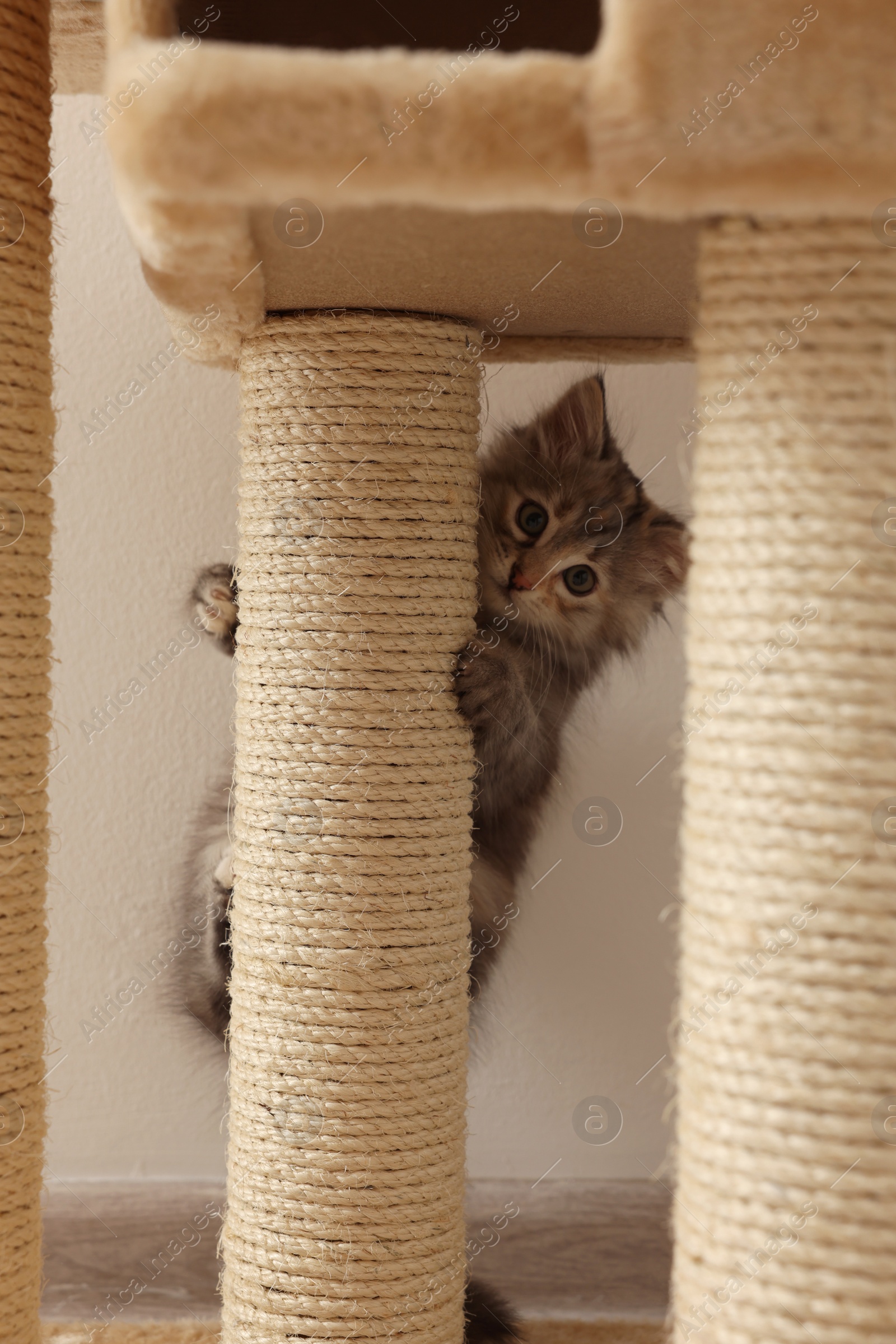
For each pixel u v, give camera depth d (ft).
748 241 2.30
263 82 2.21
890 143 2.20
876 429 2.27
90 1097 3.29
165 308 2.59
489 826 3.15
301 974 2.64
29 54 2.52
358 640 2.65
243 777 2.70
